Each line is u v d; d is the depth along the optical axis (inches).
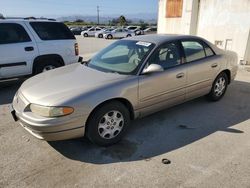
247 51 329.4
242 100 205.0
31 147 135.5
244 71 304.7
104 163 120.6
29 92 130.9
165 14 466.0
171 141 140.6
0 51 223.8
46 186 105.1
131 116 146.3
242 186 103.6
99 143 132.5
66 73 152.4
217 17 357.1
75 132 122.3
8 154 129.0
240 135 146.6
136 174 111.9
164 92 156.0
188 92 173.2
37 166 119.0
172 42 165.5
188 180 107.4
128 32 1288.1
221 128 155.8
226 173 111.7
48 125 115.2
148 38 169.9
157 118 170.6
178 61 165.3
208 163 119.3
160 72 152.0
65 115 117.0
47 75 154.5
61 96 121.2
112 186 104.5
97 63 165.6
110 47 180.2
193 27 398.6
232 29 339.6
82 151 131.3
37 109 119.2
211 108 187.9
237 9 328.2
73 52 274.2
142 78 142.9
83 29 1660.9
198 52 180.5
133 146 135.9
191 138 143.6
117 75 143.0
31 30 244.5
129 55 159.8
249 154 126.5
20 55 235.3
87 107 122.0
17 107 132.1
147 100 148.1
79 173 113.3
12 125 162.4
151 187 103.6
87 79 138.8
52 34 259.6
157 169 115.1
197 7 389.1
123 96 134.8
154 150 131.6
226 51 205.9
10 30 232.7
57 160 123.6
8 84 263.1
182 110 184.1
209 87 189.9
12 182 107.7
